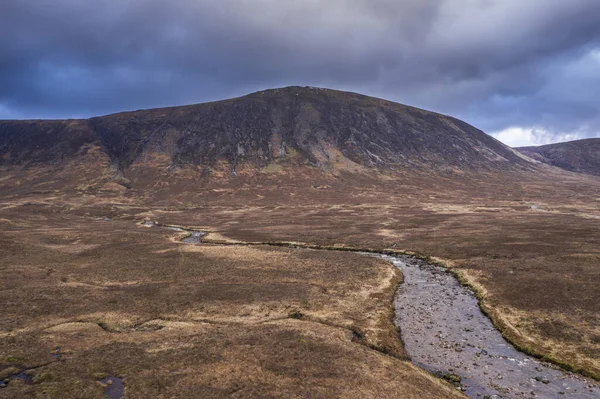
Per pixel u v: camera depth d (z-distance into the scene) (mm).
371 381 25578
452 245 76000
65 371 26141
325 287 49875
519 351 32281
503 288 48250
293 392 24031
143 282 52562
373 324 37500
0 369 26422
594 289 45625
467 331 36656
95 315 39344
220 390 24078
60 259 66750
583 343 32656
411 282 54094
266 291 47938
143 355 29078
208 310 41312
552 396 25094
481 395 25266
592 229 87250
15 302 42562
